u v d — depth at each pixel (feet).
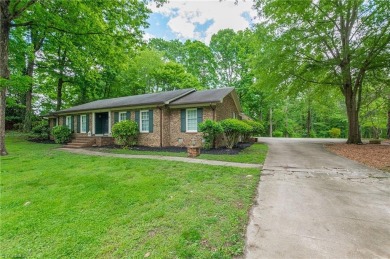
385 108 61.77
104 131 56.13
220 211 11.25
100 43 38.34
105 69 77.87
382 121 82.69
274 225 9.71
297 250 7.79
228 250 7.82
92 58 43.32
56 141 51.21
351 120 47.93
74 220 10.75
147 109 43.50
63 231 9.68
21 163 25.30
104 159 27.84
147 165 23.41
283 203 12.38
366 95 55.93
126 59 42.55
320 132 121.70
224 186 15.69
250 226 9.63
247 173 19.65
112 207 12.20
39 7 32.42
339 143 50.52
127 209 11.89
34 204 12.86
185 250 7.84
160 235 9.03
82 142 45.16
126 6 35.19
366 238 8.56
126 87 95.66
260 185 15.98
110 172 20.54
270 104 95.55
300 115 127.24
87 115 54.03
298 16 40.34
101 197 13.78
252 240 8.48
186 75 98.27
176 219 10.42
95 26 35.32
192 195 13.75
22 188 15.94
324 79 50.93
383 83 47.09
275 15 40.57
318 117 123.34
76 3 31.45
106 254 7.93
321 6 38.52
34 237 9.31
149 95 54.24
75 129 57.21
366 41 40.24
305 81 50.29
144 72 96.73
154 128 42.45
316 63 45.34
